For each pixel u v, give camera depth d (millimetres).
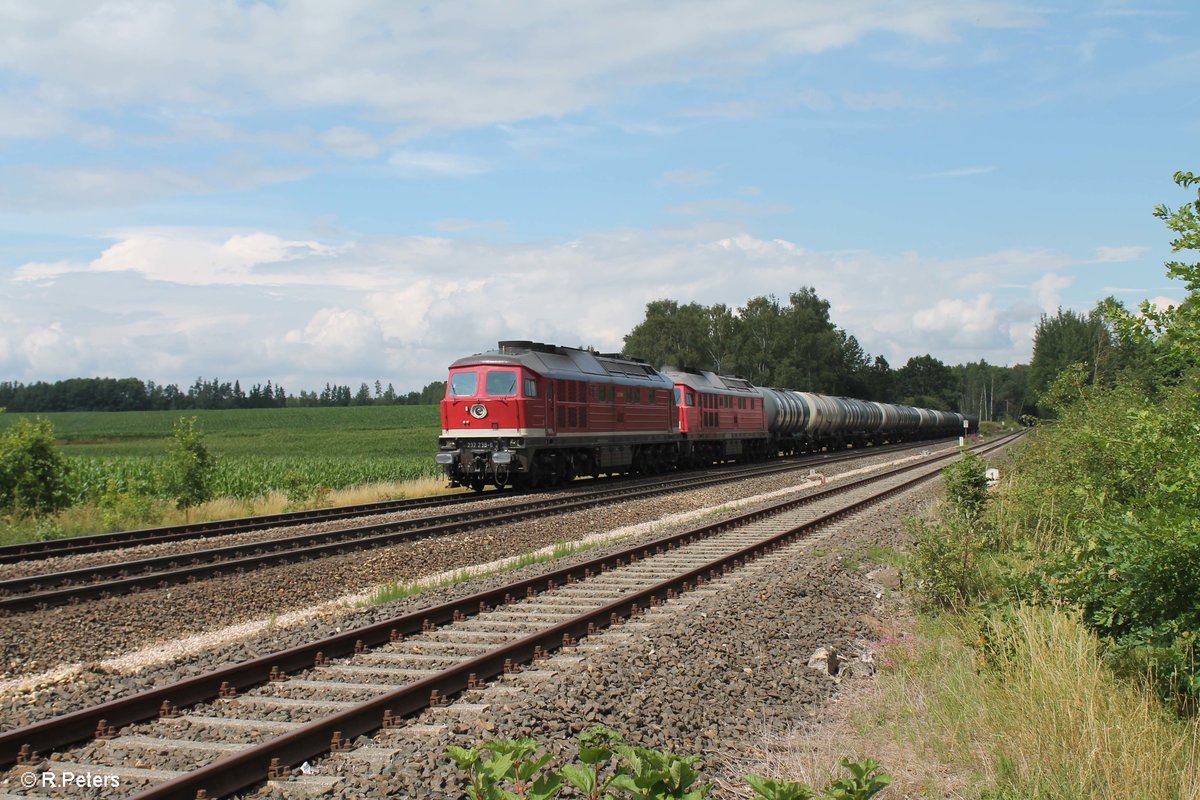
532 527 19828
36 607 12070
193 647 10188
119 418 124938
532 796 3992
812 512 23562
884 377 146875
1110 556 7672
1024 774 6145
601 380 32312
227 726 7195
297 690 8164
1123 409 14297
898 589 13602
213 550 15930
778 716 7887
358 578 14336
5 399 163375
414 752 6348
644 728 7086
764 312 101062
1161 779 5891
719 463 49438
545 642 9617
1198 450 7469
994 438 81875
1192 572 7066
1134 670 7711
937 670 8789
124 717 7238
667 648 9289
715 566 14531
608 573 14508
